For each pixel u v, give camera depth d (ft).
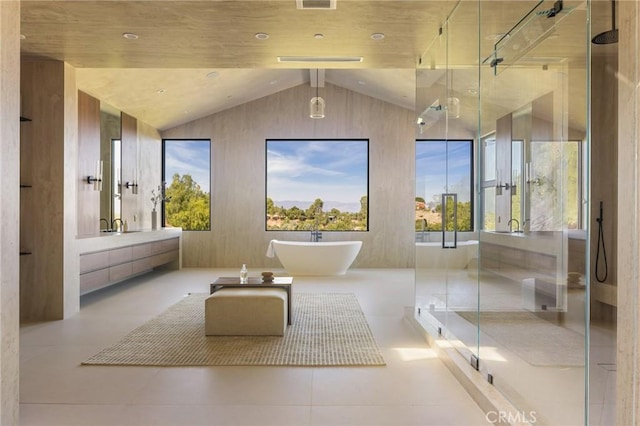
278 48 14.26
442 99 13.61
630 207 4.72
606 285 12.70
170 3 10.89
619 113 4.92
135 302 18.01
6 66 6.23
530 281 12.35
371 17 11.89
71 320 14.96
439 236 13.52
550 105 13.41
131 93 22.07
